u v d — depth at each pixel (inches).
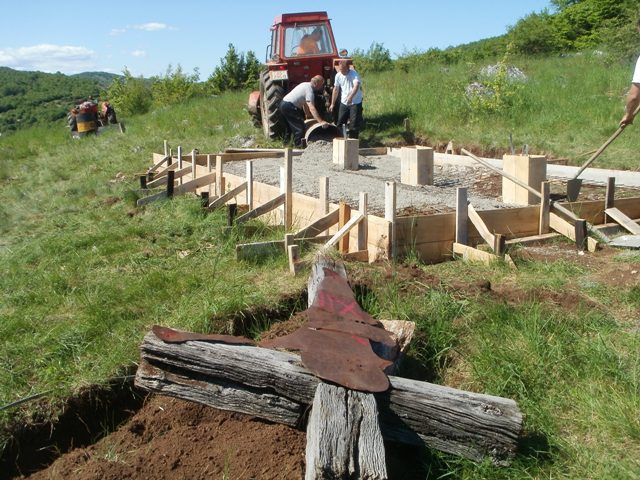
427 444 121.0
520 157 252.5
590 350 148.3
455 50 1008.9
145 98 1078.4
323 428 107.6
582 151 368.8
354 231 219.3
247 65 1131.9
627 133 382.9
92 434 156.4
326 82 492.1
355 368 124.0
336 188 298.4
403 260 207.3
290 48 498.6
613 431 126.0
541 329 159.5
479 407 118.3
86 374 160.7
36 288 216.5
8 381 158.7
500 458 119.3
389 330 159.2
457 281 188.4
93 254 248.7
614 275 189.0
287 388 125.2
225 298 186.7
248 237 254.7
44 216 343.3
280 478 125.9
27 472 146.9
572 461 121.0
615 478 114.7
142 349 132.0
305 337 135.9
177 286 202.7
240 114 627.8
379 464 101.1
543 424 129.8
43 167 522.9
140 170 458.3
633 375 139.1
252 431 141.6
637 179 289.7
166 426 151.8
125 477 134.6
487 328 163.3
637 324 163.0
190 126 613.0
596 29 1042.1
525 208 226.8
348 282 174.7
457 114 496.7
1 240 297.4
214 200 307.9
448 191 288.5
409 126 495.2
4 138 756.0
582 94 490.9
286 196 260.5
